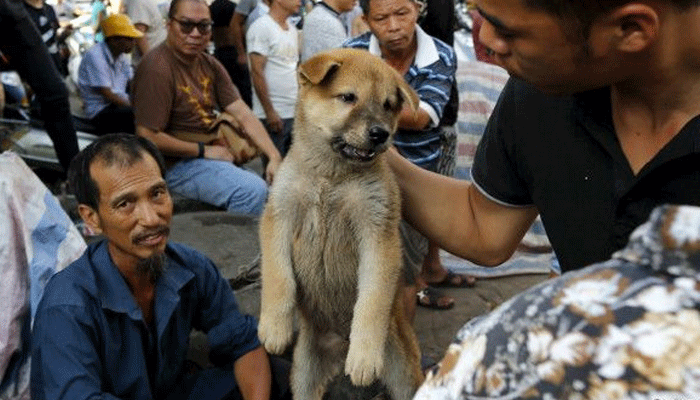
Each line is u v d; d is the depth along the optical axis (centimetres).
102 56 637
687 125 123
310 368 255
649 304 77
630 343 76
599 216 142
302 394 255
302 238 232
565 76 117
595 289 81
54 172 579
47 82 490
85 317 253
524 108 152
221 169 490
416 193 198
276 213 230
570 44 110
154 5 752
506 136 160
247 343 292
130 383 266
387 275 226
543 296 84
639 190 130
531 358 81
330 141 227
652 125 129
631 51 110
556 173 148
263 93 629
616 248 137
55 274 267
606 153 139
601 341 78
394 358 249
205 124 502
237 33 791
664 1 107
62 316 250
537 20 108
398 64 346
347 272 237
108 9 829
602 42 109
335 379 286
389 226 227
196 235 434
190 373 323
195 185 493
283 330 224
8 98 646
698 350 73
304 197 229
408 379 251
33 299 288
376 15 336
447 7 429
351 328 229
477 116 467
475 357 87
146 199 256
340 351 255
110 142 259
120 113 645
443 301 422
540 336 81
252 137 516
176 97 491
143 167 256
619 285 80
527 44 112
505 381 83
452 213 188
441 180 197
